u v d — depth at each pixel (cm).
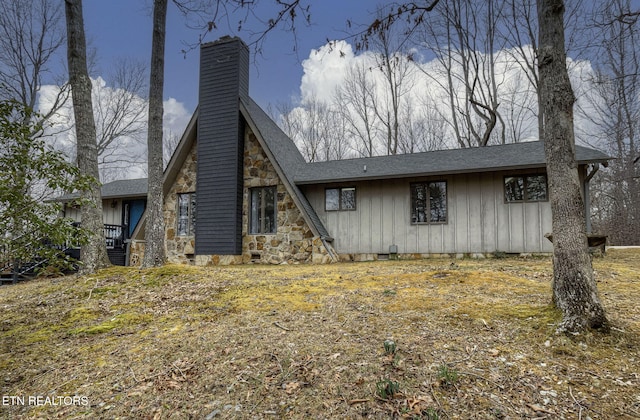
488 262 884
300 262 1163
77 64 780
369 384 286
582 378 277
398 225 1159
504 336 348
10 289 785
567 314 343
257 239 1229
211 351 365
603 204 2000
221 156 1246
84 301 571
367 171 1192
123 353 381
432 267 788
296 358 335
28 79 1862
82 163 764
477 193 1087
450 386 276
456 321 391
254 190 1272
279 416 263
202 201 1250
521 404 253
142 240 1337
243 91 1283
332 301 498
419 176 1125
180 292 593
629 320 370
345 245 1207
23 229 397
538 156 1022
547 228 1010
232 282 647
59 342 423
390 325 393
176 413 277
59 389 324
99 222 775
